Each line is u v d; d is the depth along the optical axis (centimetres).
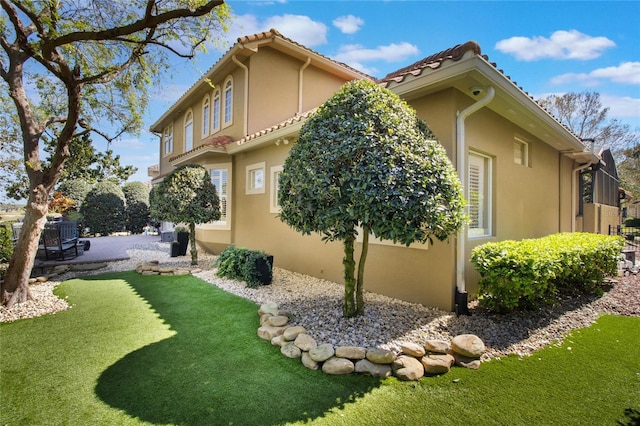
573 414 279
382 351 356
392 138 399
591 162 1124
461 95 535
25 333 452
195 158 1211
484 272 486
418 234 373
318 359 353
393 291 593
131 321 500
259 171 1013
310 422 269
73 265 926
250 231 1038
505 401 297
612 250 671
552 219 925
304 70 1187
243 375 340
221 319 509
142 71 693
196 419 272
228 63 1078
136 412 281
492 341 416
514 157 736
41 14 501
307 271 815
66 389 315
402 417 275
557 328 464
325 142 420
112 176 2178
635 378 336
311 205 404
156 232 2156
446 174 407
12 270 580
